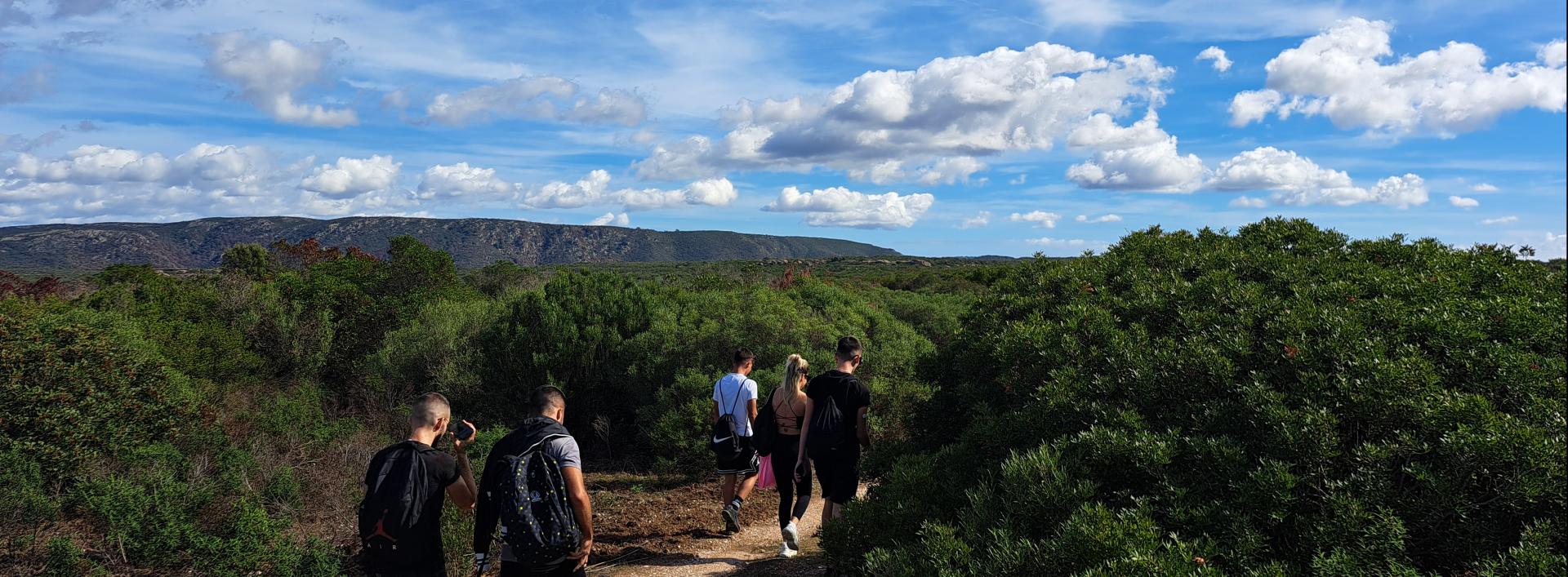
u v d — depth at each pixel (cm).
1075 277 660
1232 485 392
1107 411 462
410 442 396
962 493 475
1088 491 402
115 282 2281
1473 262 585
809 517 794
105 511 578
